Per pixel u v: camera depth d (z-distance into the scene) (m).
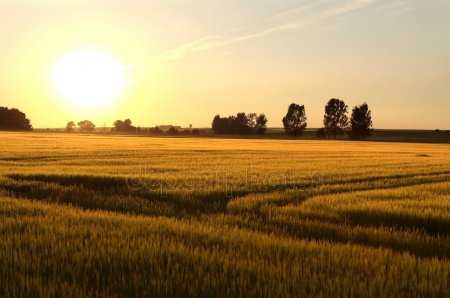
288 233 10.83
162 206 14.54
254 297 6.03
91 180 19.16
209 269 7.16
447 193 17.30
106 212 12.55
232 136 143.50
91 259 7.44
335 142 95.06
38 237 8.71
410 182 21.62
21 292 5.92
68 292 5.98
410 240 10.20
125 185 18.39
